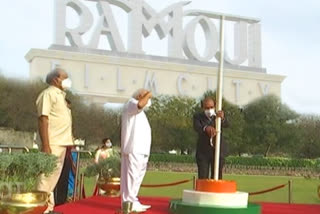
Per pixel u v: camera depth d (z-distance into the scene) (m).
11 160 4.34
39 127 5.99
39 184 5.70
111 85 58.50
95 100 57.53
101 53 58.16
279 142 51.72
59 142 6.08
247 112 51.66
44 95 6.05
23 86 38.69
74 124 42.88
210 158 7.77
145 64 59.97
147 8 61.22
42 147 5.91
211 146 7.72
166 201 7.42
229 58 64.94
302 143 52.44
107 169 8.22
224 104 43.88
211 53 63.03
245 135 50.88
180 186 18.38
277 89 66.56
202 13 63.44
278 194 16.17
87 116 43.66
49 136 6.04
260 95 65.62
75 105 42.97
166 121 50.09
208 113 7.78
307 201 14.07
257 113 51.16
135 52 60.22
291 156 53.41
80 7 57.12
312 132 52.66
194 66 61.88
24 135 37.59
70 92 42.62
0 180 4.37
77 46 56.97
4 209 4.36
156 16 61.53
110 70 58.47
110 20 59.03
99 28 58.53
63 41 56.28
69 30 56.62
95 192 9.08
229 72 64.31
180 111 50.69
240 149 50.88
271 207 7.11
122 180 5.95
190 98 53.28
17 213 4.36
